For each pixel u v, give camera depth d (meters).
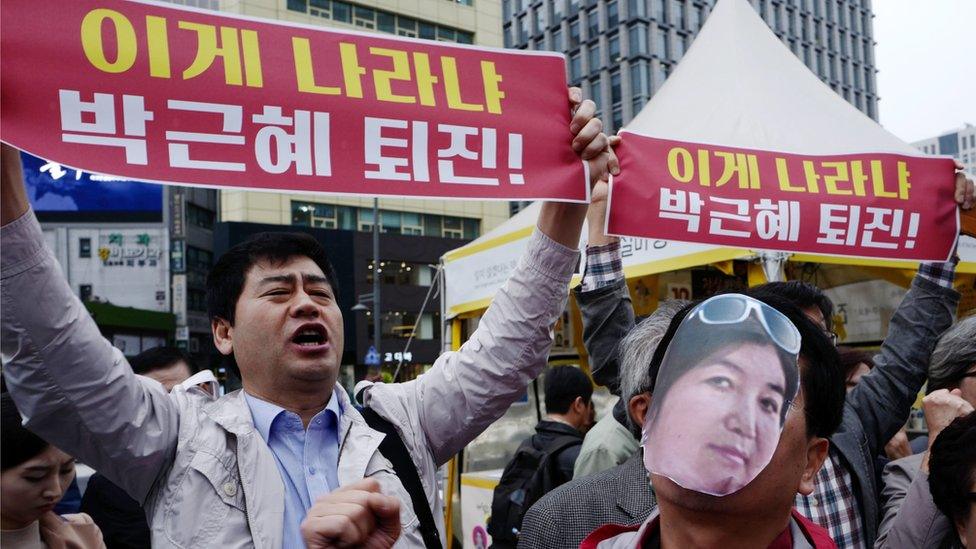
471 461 5.45
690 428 0.75
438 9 30.02
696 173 2.16
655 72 40.69
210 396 1.44
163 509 1.25
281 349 1.38
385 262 30.03
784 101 3.94
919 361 2.09
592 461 2.46
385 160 1.52
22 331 1.11
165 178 1.34
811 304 1.83
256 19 1.46
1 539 1.52
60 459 1.55
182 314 26.45
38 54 1.28
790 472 0.77
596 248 2.12
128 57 1.34
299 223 27.94
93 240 25.41
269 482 1.30
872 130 4.15
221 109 1.41
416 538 1.37
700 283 4.62
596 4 42.44
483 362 1.55
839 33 54.31
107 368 1.19
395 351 29.91
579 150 1.65
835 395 0.82
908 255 2.31
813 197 2.26
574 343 5.49
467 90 1.61
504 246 4.72
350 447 1.41
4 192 1.11
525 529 1.73
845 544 1.75
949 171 2.39
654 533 0.87
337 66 1.51
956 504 1.20
